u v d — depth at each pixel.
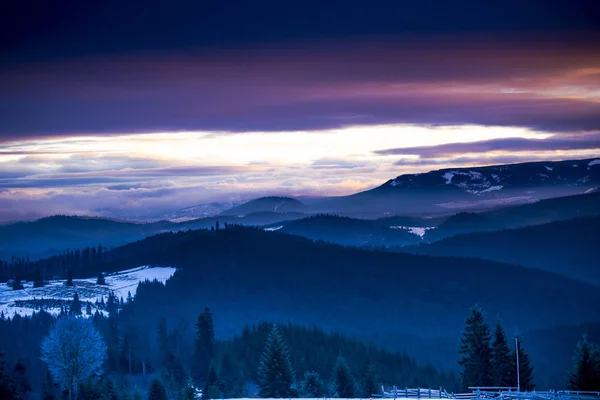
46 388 136.75
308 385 137.75
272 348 133.88
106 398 127.50
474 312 129.00
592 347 112.44
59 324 134.88
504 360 123.38
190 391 132.62
